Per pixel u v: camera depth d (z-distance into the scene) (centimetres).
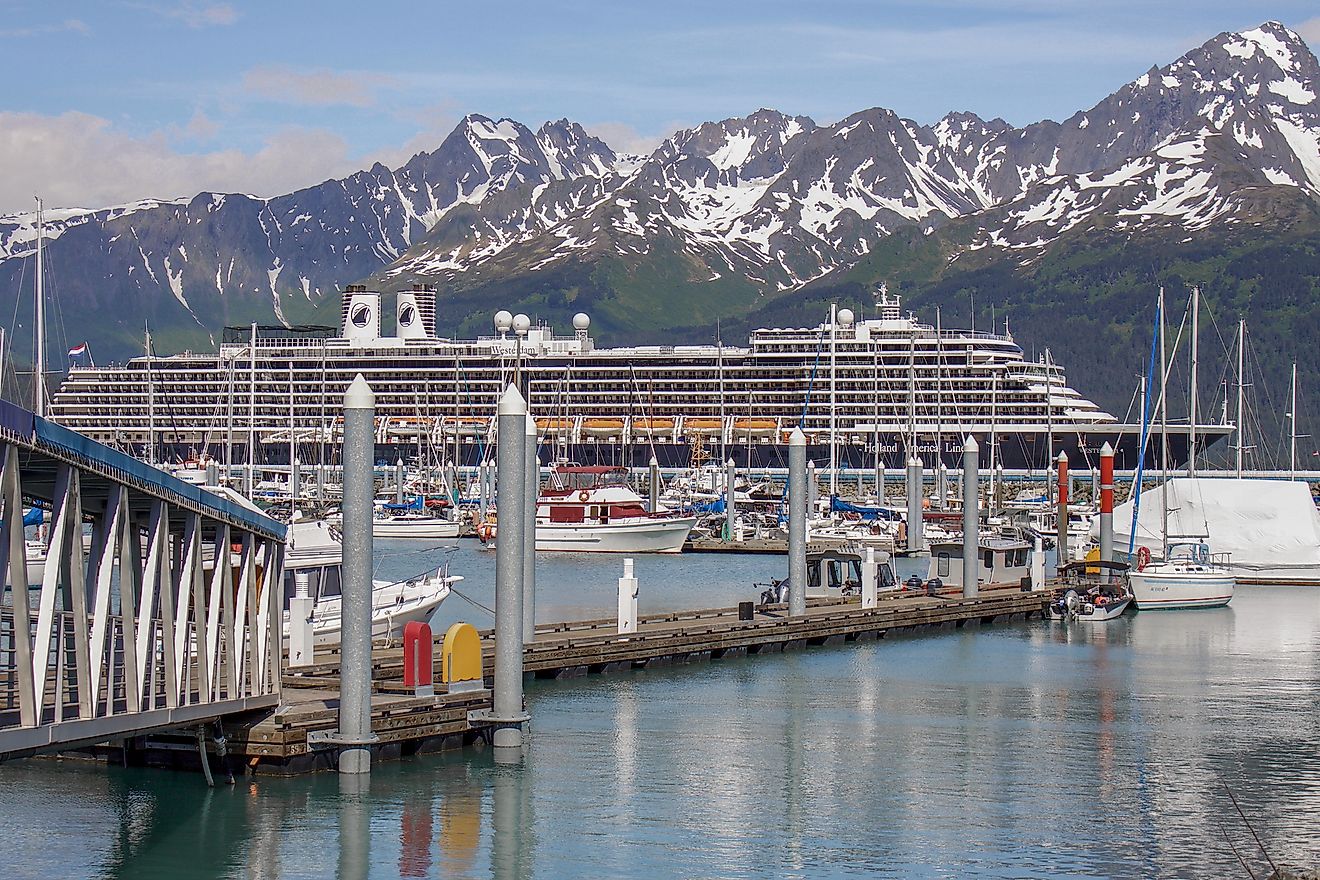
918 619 10806
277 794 5769
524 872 5138
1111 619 11738
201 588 5384
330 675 7069
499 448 6328
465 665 6625
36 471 4638
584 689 8181
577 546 18975
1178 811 5934
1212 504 15025
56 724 4469
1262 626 11381
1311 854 5406
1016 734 7269
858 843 5488
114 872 5072
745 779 6331
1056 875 5169
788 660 9369
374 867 5150
